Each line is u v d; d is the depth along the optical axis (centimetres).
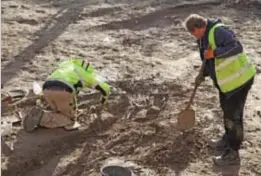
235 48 536
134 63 881
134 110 706
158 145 616
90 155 603
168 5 1212
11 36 979
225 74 545
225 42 534
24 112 686
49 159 597
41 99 695
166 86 784
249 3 1253
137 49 956
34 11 1130
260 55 949
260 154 605
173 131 643
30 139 628
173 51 953
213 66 552
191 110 613
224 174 567
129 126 663
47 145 619
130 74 830
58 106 639
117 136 640
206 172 569
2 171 571
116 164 564
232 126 570
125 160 590
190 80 813
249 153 605
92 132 648
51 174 574
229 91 548
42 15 1108
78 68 638
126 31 1055
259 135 646
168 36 1036
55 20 1085
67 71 632
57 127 648
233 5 1245
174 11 1185
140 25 1099
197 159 592
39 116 645
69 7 1171
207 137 630
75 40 985
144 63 884
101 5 1191
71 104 642
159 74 833
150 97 749
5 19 1064
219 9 1219
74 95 639
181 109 708
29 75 818
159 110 700
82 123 664
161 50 956
